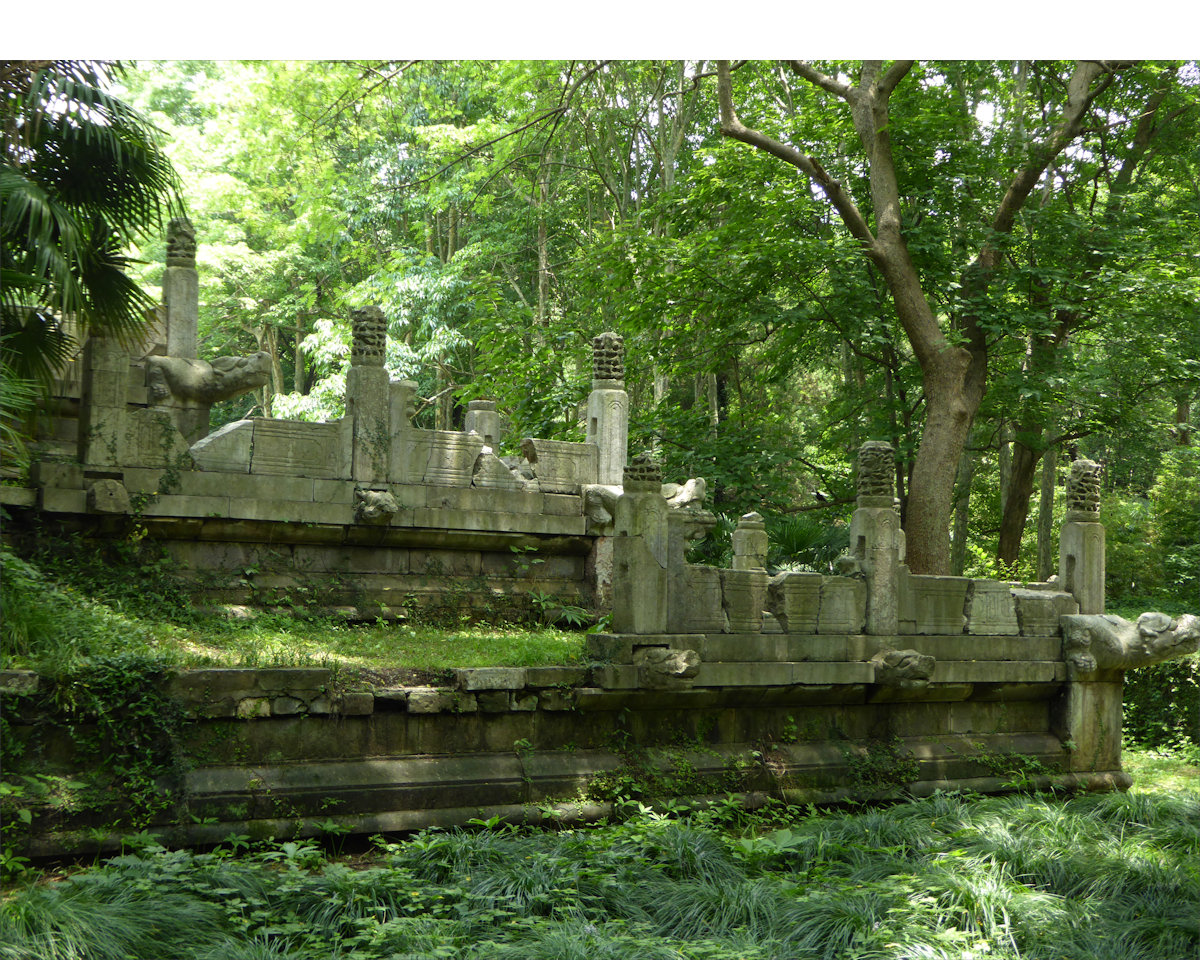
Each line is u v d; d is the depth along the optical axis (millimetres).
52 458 9195
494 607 10805
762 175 16344
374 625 10047
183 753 6637
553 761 7910
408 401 10562
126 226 8852
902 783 9328
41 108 7344
